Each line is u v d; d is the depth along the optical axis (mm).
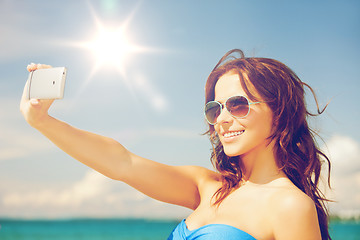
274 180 1549
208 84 1726
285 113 1560
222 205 1565
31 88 1493
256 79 1550
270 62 1623
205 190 1772
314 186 1667
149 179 1749
